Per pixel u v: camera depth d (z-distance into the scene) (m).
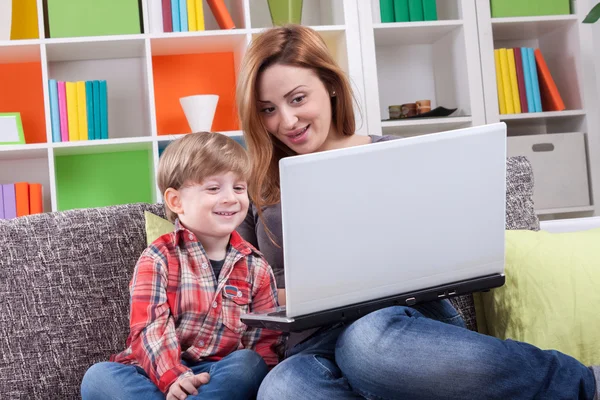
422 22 3.46
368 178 1.17
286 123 1.62
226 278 1.47
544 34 3.74
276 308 1.38
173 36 3.26
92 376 1.33
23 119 3.50
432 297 1.27
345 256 1.18
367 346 1.16
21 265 1.52
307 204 1.13
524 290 1.54
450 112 3.43
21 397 1.46
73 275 1.53
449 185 1.23
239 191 1.51
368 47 3.42
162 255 1.45
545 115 3.48
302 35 1.67
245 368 1.31
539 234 1.63
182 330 1.43
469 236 1.27
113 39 3.22
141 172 3.57
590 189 3.52
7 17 3.24
